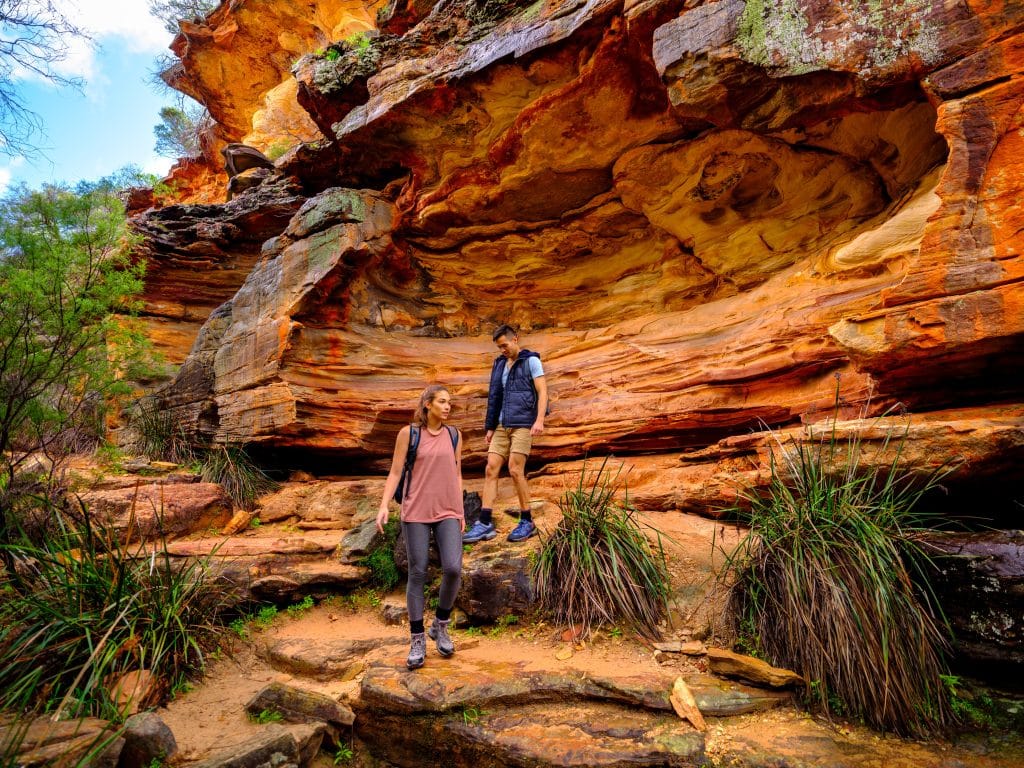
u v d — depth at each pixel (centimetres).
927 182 459
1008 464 329
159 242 948
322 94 742
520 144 616
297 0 1567
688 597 397
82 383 547
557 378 680
